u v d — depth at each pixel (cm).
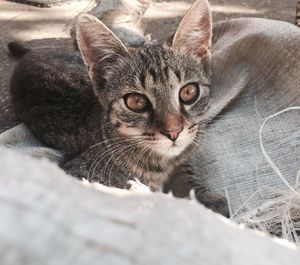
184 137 19
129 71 19
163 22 34
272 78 23
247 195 20
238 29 26
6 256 5
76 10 35
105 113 20
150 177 21
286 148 21
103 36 19
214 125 23
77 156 22
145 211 7
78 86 23
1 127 26
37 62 25
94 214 6
